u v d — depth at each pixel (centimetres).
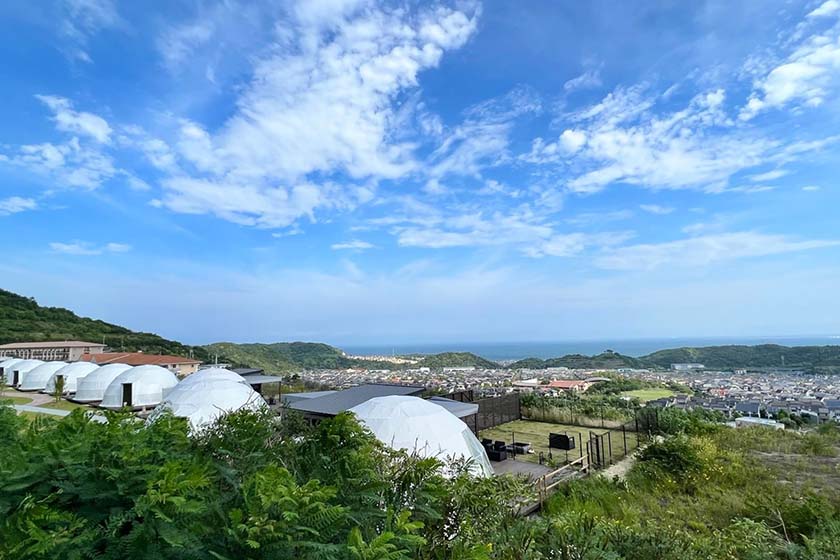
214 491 297
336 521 257
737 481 1151
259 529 215
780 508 883
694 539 656
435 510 375
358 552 222
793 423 2159
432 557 344
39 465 260
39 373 3538
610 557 452
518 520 498
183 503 224
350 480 348
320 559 225
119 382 2725
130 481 253
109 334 7338
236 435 412
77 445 278
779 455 1420
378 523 332
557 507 953
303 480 357
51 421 395
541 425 2245
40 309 7550
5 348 4781
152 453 315
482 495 421
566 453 1658
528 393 2738
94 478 260
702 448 1335
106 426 323
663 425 1872
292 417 522
